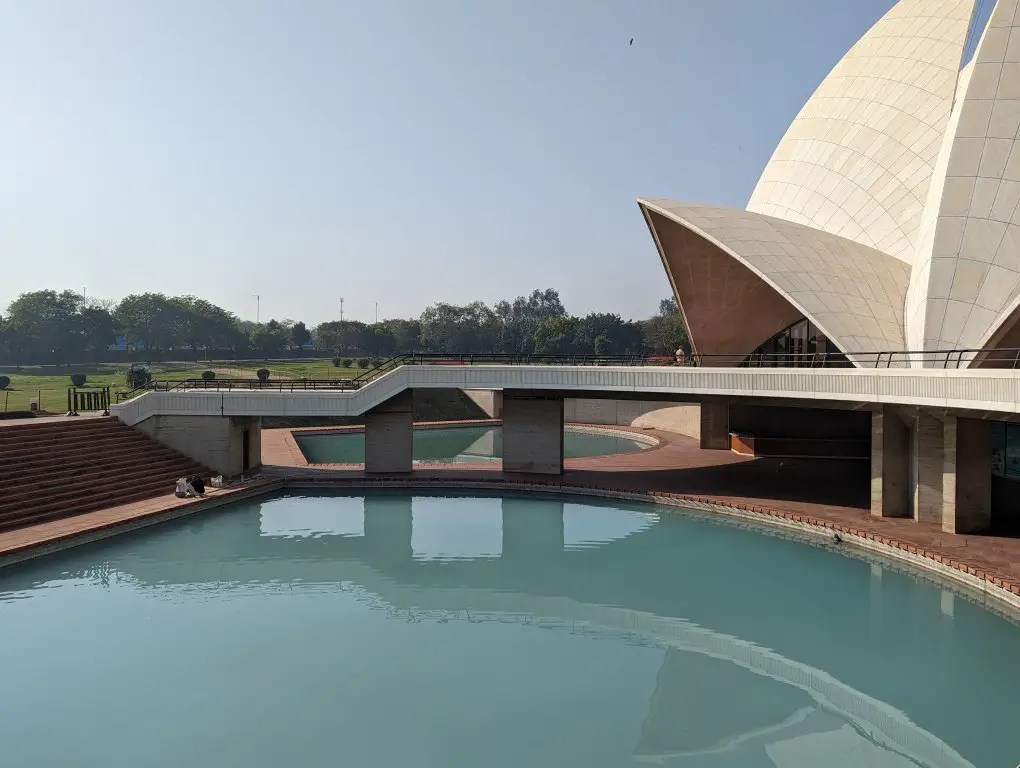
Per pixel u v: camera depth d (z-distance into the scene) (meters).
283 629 12.82
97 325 88.81
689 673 11.06
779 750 8.74
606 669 11.23
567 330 109.06
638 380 24.08
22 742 8.81
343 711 9.73
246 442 27.19
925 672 11.02
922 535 17.47
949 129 21.38
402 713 9.66
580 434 48.56
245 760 8.46
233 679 10.68
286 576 16.03
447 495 24.70
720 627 12.98
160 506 20.45
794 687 10.58
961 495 17.59
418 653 11.77
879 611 13.63
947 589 14.77
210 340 104.06
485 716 9.61
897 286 24.34
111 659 11.37
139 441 25.12
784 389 20.84
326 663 11.32
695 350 36.34
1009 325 18.36
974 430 17.52
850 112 30.89
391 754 8.61
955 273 19.09
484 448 40.06
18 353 81.62
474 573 16.34
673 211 27.00
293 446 35.22
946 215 19.48
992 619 13.16
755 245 25.08
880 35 31.83
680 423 43.50
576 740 8.98
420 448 39.97
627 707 9.91
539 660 11.55
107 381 62.00
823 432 34.81
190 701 9.95
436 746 8.80
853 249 26.09
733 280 31.41
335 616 13.54
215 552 17.75
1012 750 8.76
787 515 19.97
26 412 29.53
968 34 25.72
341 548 18.31
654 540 19.03
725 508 21.59
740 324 33.91
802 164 32.09
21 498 18.78
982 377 14.02
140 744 8.80
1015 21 19.62
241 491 23.28
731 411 35.91
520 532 19.97
